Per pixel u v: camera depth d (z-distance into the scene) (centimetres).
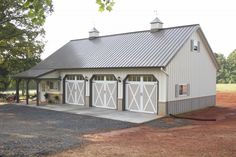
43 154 927
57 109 2191
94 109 2158
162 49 1966
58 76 2566
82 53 2598
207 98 2333
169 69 1844
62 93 2561
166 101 1822
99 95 2252
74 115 1892
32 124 1568
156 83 1872
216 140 1116
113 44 2455
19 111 2131
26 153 935
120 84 2064
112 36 2647
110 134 1299
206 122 1664
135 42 2284
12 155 910
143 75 1947
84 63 2325
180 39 1998
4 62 3225
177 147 1014
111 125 1536
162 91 1831
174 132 1339
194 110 2139
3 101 2922
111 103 2155
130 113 1938
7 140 1142
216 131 1330
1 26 2764
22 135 1255
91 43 2747
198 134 1263
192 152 938
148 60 1889
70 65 2434
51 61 2761
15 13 2652
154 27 2302
